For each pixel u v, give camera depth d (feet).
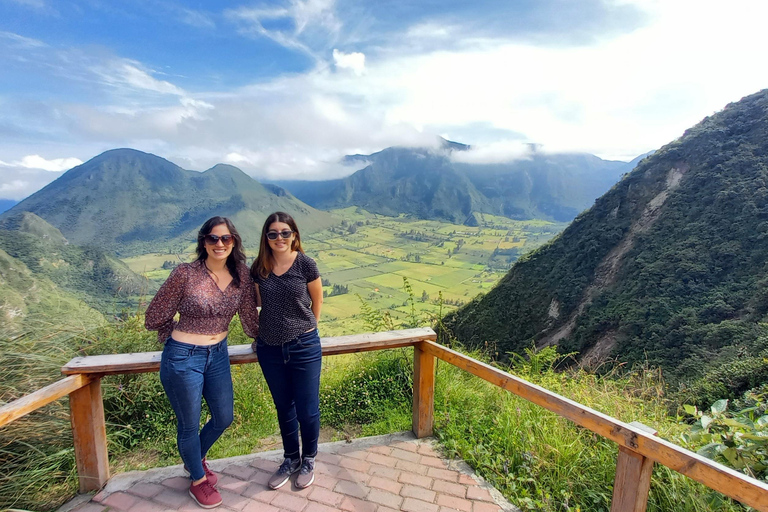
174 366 6.34
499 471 7.82
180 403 6.43
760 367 25.02
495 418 9.61
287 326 6.98
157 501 6.93
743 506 6.18
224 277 6.87
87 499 6.97
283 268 7.11
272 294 6.95
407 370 12.37
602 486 7.32
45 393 6.03
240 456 8.27
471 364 7.70
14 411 5.45
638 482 5.19
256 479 7.54
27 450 7.58
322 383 12.66
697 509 6.26
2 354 8.46
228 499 6.97
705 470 4.34
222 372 6.88
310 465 7.46
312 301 7.57
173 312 6.60
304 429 7.27
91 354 10.43
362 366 12.95
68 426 8.14
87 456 7.11
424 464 8.10
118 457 9.12
